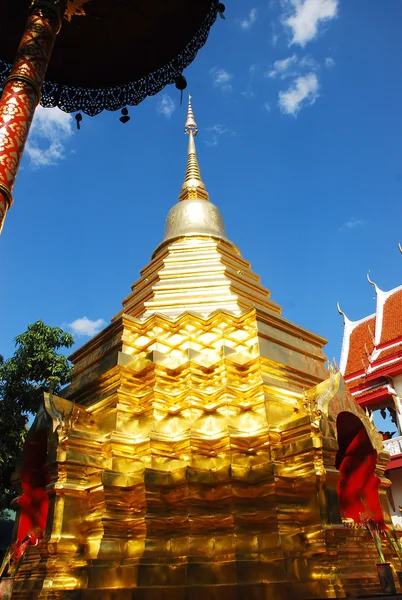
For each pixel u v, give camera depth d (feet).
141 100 33.81
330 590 24.43
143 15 31.68
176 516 28.32
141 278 51.85
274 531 26.99
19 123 20.58
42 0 24.56
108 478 28.32
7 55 32.24
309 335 40.83
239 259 51.80
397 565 31.27
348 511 34.96
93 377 37.24
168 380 34.32
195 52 31.71
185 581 25.17
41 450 33.88
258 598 24.00
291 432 30.07
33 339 64.90
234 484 28.76
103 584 25.32
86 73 34.06
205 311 40.96
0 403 61.46
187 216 56.70
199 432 31.27
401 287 89.81
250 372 34.63
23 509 33.65
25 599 26.09
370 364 81.87
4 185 18.78
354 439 35.76
